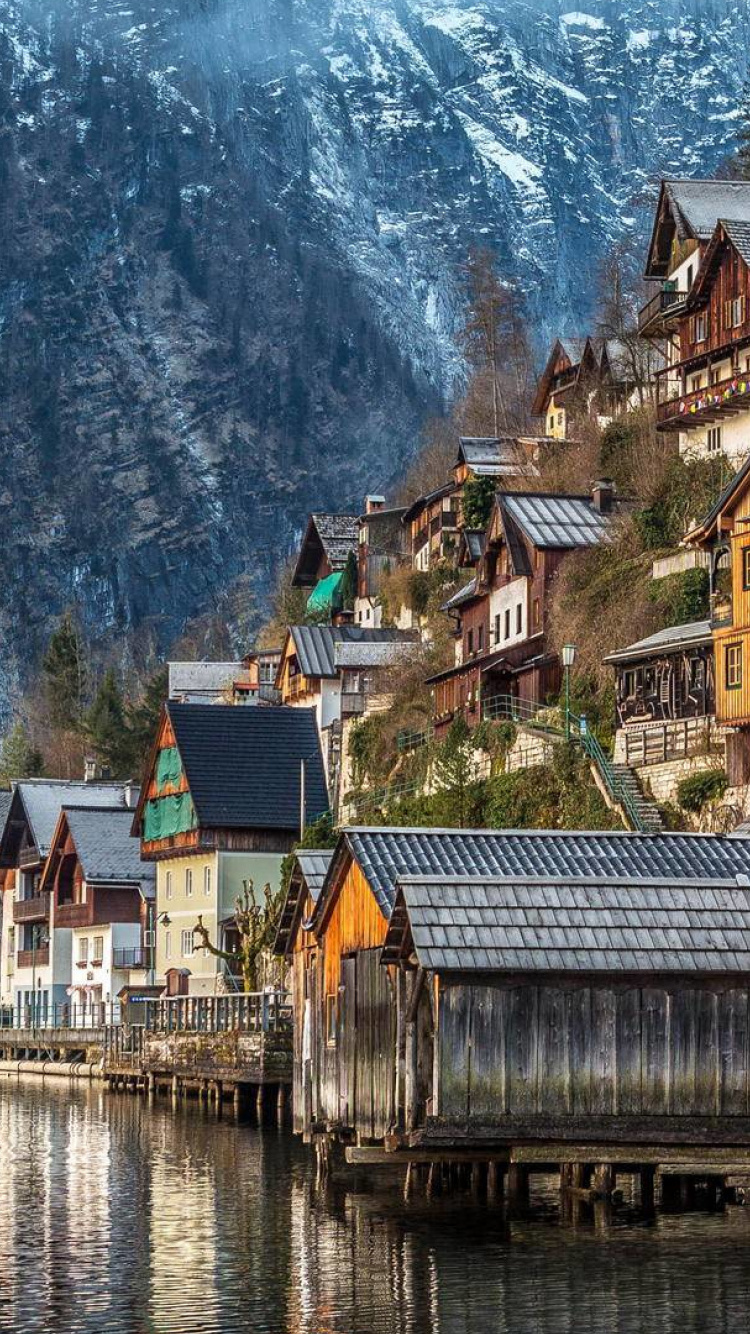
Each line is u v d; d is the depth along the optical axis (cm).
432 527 18688
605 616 11838
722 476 12519
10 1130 9600
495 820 11150
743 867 6300
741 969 5791
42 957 17850
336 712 16825
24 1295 5084
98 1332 4659
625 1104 5775
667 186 14325
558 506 13350
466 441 18362
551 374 19438
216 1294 5072
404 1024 5988
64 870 17375
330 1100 6931
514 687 12850
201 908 14512
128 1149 8500
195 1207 6538
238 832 14350
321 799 14700
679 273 14238
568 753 10619
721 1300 4897
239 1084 10094
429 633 17062
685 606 11244
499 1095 5712
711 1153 5844
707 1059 5834
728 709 9419
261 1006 9931
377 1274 5262
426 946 5659
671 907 5906
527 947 5719
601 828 10012
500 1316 4772
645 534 12494
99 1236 5975
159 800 15250
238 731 14962
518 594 13312
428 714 14325
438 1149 6116
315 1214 6312
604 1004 5788
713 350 13112
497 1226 5916
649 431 14325
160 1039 11619
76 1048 15238
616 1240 5625
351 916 6706
